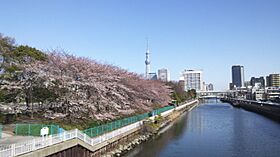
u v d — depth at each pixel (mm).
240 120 74938
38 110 37094
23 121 33531
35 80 34969
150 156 33719
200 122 70812
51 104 35281
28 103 37562
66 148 23422
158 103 78562
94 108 34844
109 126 34719
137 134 44938
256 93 181875
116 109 40156
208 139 45688
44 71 34625
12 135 26172
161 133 52531
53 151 21438
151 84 74188
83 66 36781
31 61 37906
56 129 25688
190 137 47844
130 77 55031
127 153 35156
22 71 35594
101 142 30172
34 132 26375
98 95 36594
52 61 36094
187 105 127750
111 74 43938
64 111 34562
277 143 41750
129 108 47812
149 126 48531
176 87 134500
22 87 35844
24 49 40000
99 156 29906
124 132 37812
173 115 81188
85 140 26859
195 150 37250
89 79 36250
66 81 34000
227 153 35531
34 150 19406
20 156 17938
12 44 40000
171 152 36000
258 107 103625
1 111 36719
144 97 62875
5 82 36000
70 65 35781
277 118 77625
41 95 36750
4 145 20688
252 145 40438
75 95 34281
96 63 41719
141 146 39938
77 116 34094
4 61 37812
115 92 41344
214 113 100062
